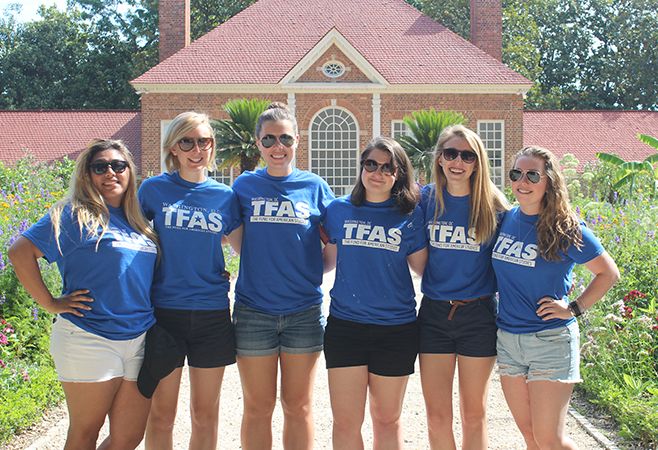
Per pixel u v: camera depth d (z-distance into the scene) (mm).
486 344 4551
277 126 4770
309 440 4820
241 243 4848
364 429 5988
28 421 5871
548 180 4328
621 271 8383
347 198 4727
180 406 6641
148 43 48281
